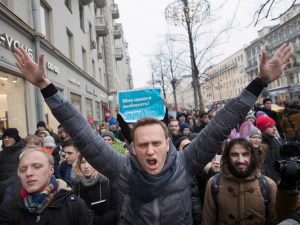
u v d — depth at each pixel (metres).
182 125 8.30
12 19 8.97
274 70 2.20
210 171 3.90
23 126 9.96
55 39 14.08
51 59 12.98
